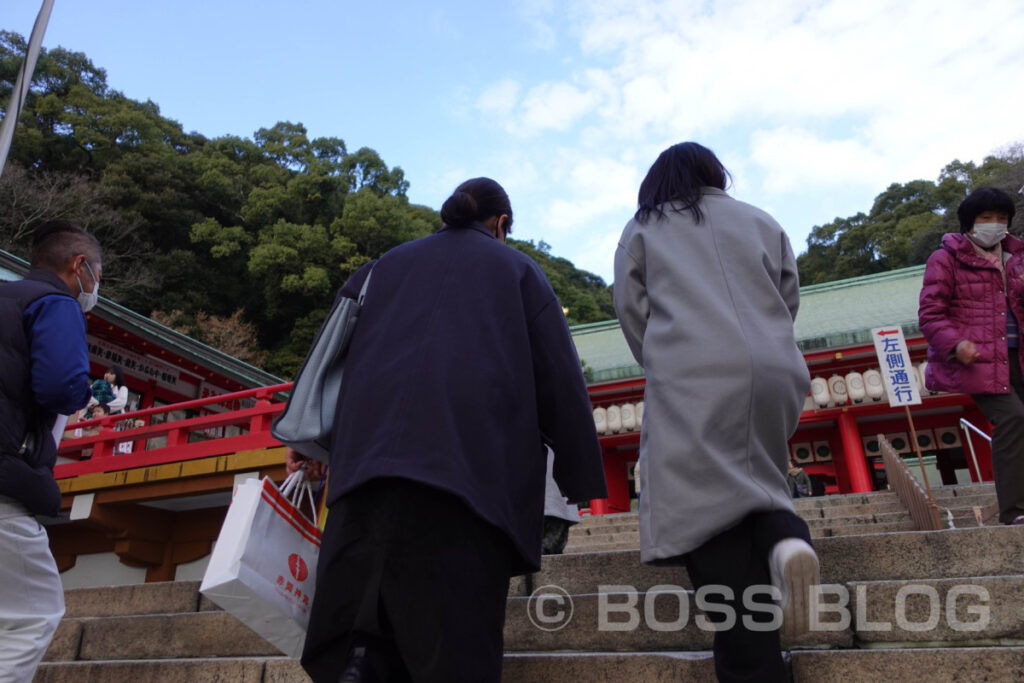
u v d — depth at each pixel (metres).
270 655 2.98
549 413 1.82
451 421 1.55
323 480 2.31
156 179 34.56
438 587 1.49
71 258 2.47
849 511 7.44
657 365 1.82
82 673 2.94
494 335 1.72
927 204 41.69
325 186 37.47
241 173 40.16
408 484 1.53
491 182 2.28
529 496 1.65
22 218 26.20
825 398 13.82
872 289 21.61
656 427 1.77
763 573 1.66
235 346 30.33
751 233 1.99
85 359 2.22
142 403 17.56
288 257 32.97
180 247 35.28
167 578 8.78
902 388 5.55
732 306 1.83
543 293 1.88
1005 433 2.91
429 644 1.47
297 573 1.97
